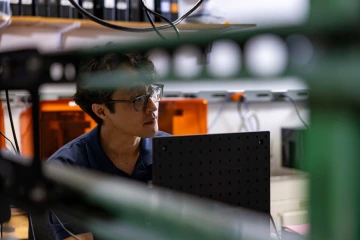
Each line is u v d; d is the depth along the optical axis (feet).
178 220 1.40
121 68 1.62
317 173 1.03
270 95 8.55
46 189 1.76
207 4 7.37
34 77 1.68
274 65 0.99
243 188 3.17
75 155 4.63
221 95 8.23
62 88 1.91
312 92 0.97
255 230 1.35
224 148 3.08
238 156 3.13
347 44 0.88
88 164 4.63
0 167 2.00
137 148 4.77
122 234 1.48
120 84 1.65
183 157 2.95
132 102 4.27
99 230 1.59
